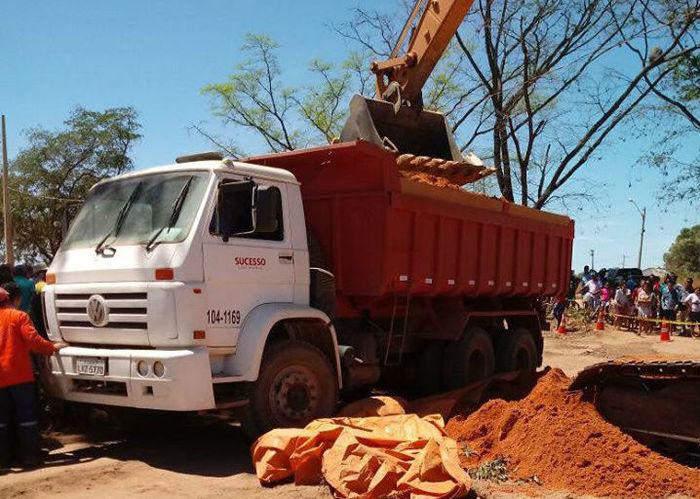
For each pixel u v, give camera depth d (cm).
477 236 1027
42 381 752
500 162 2506
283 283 752
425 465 550
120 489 604
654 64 2334
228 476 644
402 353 991
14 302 732
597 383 686
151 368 655
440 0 1107
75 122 2920
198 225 680
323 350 794
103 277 703
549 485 598
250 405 707
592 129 2414
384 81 1184
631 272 4162
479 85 2595
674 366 632
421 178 970
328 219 868
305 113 2942
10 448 695
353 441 582
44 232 2889
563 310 2434
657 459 606
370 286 839
